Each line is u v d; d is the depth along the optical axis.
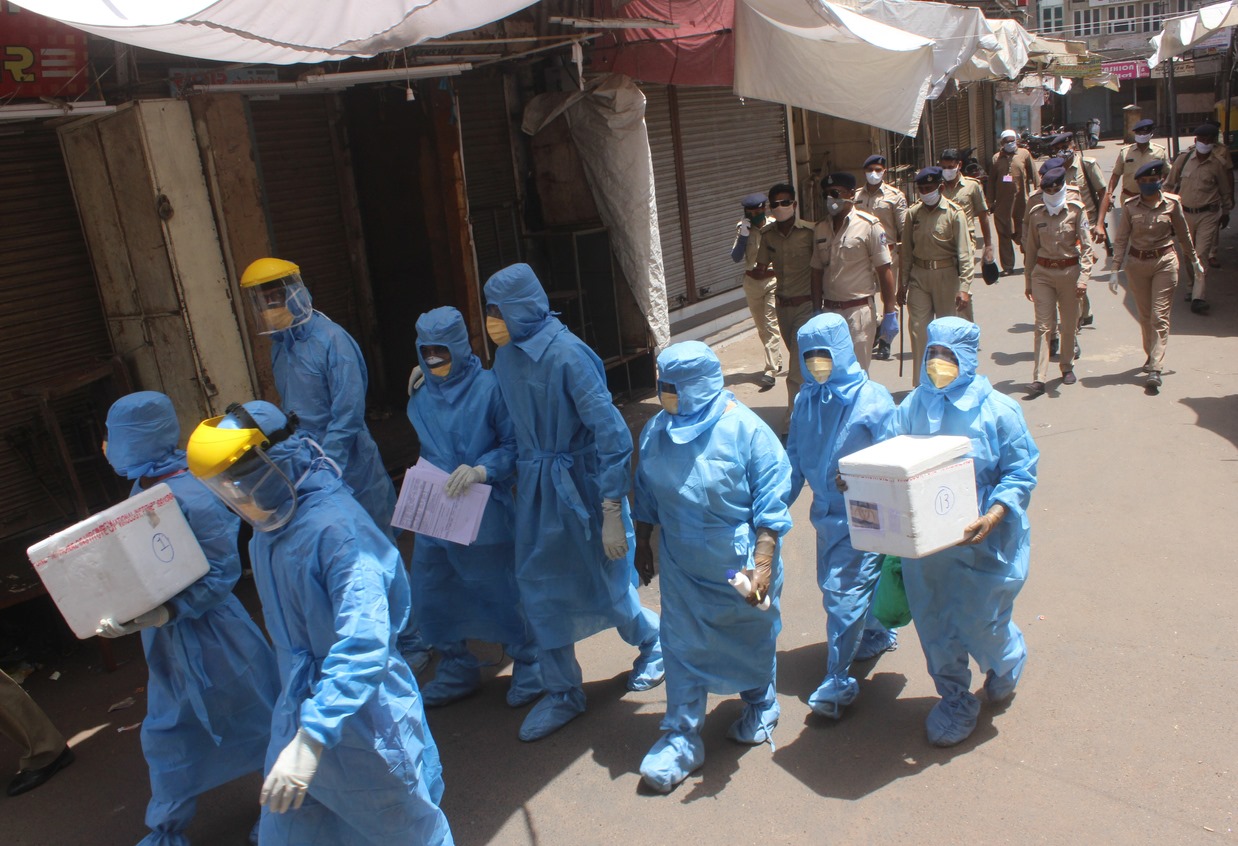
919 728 4.17
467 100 8.65
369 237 8.28
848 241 7.32
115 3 4.12
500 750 4.38
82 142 5.91
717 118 11.81
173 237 5.79
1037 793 3.66
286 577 2.96
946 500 3.50
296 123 7.82
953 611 3.88
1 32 5.05
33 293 6.09
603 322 9.13
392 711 3.02
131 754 4.67
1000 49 13.94
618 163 8.60
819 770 3.96
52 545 3.31
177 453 3.92
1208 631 4.59
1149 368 8.20
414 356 8.39
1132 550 5.49
